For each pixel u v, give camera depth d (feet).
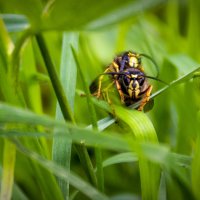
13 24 0.28
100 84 0.27
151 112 0.35
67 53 0.27
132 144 0.18
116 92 0.28
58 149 0.24
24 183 0.32
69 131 0.19
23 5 0.18
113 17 0.18
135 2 0.17
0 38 0.22
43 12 0.18
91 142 0.19
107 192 0.34
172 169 0.23
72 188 0.33
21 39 0.20
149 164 0.22
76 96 0.35
